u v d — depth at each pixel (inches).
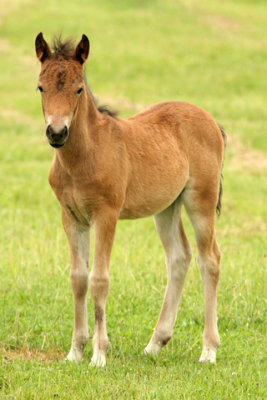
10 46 3577.8
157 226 837.8
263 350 770.2
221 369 702.5
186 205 826.2
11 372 644.1
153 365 720.3
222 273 1038.4
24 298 930.7
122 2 4451.3
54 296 937.5
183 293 968.9
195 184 818.2
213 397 612.7
